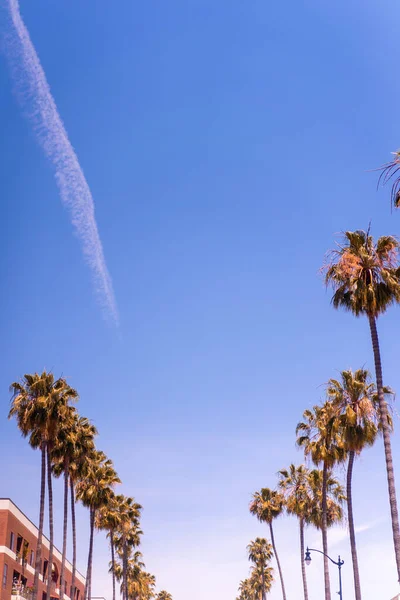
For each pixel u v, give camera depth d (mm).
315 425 53875
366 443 47125
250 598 156875
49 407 55031
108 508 82750
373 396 47469
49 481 61625
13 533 73750
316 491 67312
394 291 34906
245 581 164000
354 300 35781
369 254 35938
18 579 76438
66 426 58375
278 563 89438
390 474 33062
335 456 52844
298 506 68375
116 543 103000
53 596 97438
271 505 91062
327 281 36531
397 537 31844
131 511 95375
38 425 55281
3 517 70312
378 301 35219
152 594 152500
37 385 55094
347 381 48938
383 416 34438
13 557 73375
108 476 77438
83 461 66812
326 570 55188
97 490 75500
